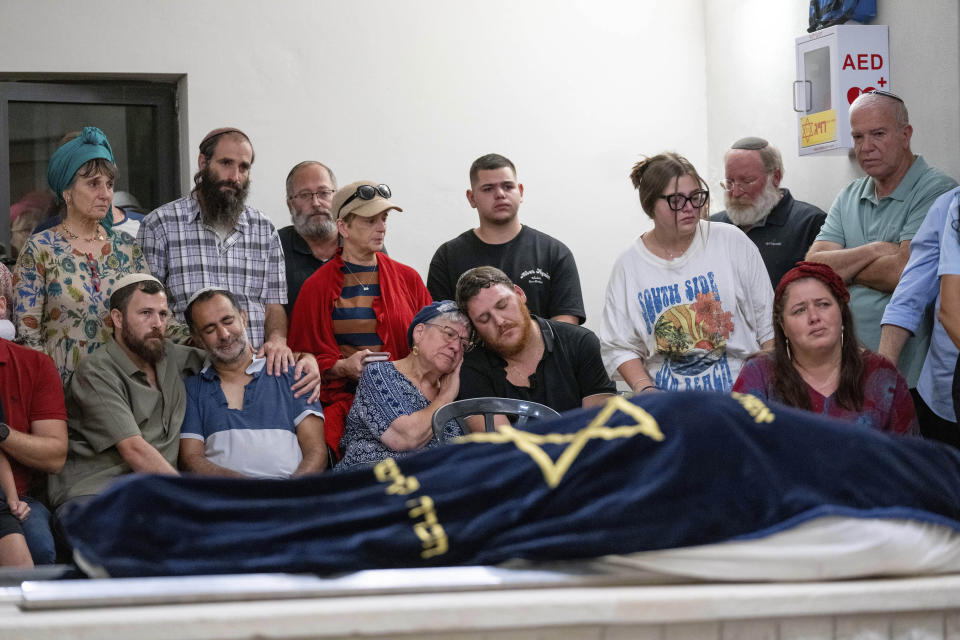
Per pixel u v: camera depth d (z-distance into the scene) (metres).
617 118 6.30
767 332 3.88
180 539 1.96
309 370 3.96
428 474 2.05
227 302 3.87
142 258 4.11
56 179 3.96
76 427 3.74
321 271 4.19
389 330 4.09
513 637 1.86
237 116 5.79
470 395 3.74
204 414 3.83
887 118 4.15
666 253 3.88
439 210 6.05
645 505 1.97
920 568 2.03
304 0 5.87
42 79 5.64
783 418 2.09
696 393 2.11
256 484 2.04
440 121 6.05
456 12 6.06
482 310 3.68
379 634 1.81
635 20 6.32
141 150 5.83
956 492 2.13
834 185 5.31
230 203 4.23
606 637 1.88
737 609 1.89
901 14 4.82
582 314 4.60
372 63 5.96
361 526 1.97
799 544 1.98
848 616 1.96
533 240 4.63
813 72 5.09
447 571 1.93
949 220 3.37
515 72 6.15
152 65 5.68
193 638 1.76
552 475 2.00
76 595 1.83
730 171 4.80
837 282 3.02
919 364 3.84
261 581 1.88
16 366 3.59
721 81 6.27
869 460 2.07
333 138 5.91
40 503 3.59
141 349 3.74
